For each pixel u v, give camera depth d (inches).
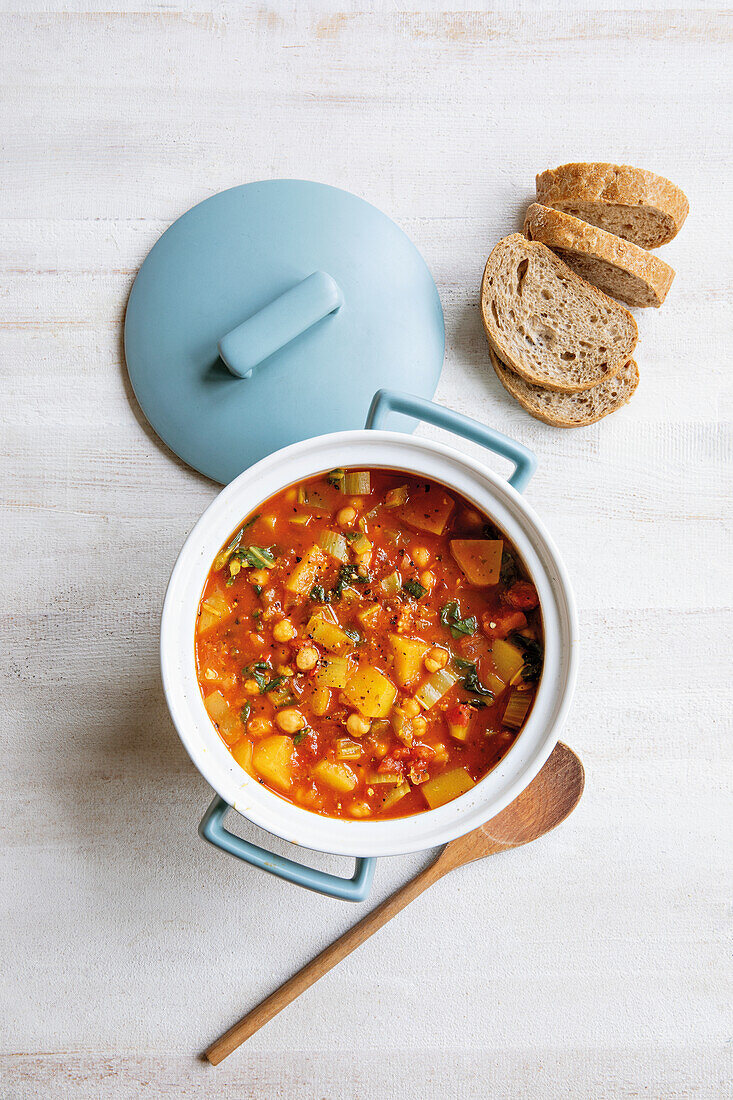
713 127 35.7
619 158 35.7
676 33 35.7
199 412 34.3
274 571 31.1
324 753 31.0
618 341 34.6
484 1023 35.4
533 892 35.4
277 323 32.5
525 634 31.0
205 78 35.4
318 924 35.2
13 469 35.2
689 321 35.6
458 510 31.0
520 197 35.5
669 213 33.9
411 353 34.6
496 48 35.6
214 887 35.2
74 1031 35.1
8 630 35.0
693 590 35.5
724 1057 35.4
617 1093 35.3
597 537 35.4
